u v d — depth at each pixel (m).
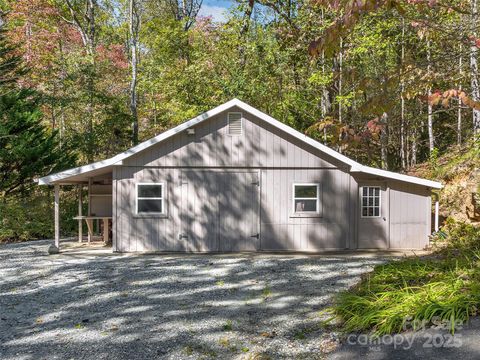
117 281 8.74
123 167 12.44
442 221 14.55
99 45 28.53
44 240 15.98
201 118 12.36
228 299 7.23
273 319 6.04
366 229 13.04
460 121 20.30
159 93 26.28
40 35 25.42
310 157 12.86
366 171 12.63
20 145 17.45
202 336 5.44
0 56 18.75
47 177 12.03
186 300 7.21
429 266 6.76
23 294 7.87
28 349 5.16
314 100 22.50
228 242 12.66
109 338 5.46
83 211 19.09
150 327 5.85
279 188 12.81
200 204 12.61
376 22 16.06
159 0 30.30
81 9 31.56
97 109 23.28
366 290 5.97
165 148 12.55
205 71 22.89
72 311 6.73
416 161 25.55
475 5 7.46
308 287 7.94
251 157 12.73
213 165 12.64
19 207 17.45
